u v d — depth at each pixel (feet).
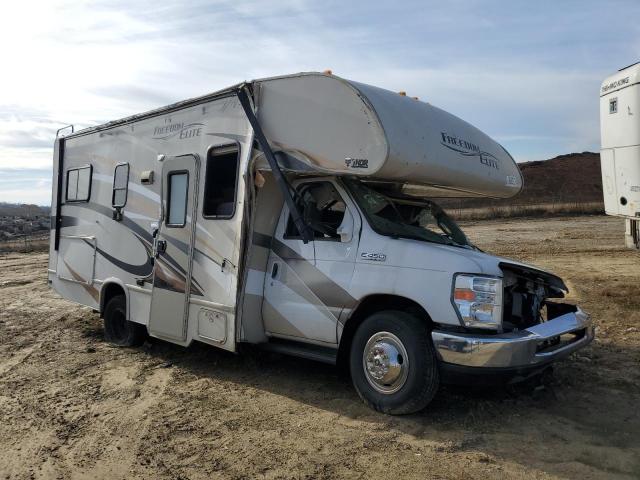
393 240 16.37
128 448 14.28
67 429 15.60
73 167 28.78
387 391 15.85
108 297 25.95
